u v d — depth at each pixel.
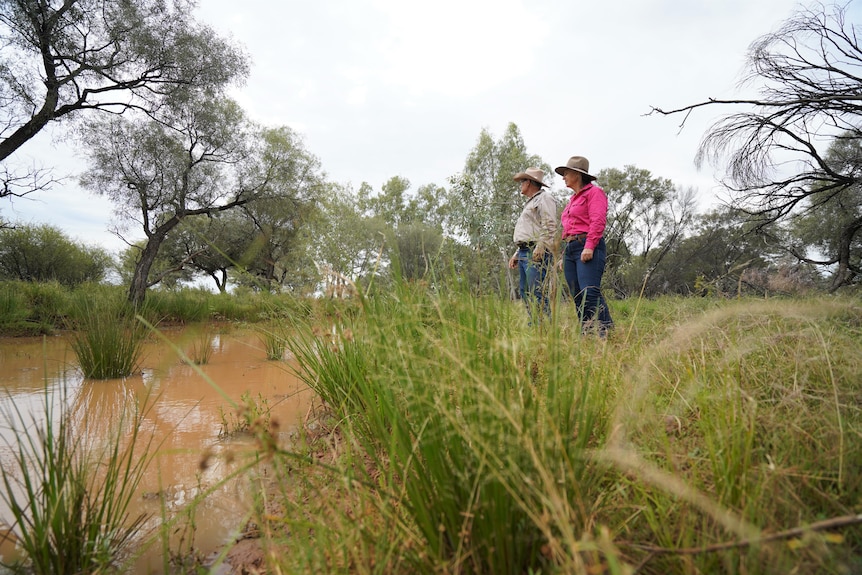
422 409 1.36
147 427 3.06
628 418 1.49
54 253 22.23
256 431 1.26
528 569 1.13
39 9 12.32
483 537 1.18
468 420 1.25
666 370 2.21
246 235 19.89
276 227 18.62
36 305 10.18
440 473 1.25
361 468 1.56
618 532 1.20
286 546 1.55
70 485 1.68
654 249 30.66
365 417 2.08
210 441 2.79
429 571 1.20
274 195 19.05
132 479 2.29
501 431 1.17
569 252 4.33
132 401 3.74
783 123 8.20
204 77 16.23
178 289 15.73
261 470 2.28
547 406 1.31
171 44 15.33
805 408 1.53
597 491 1.38
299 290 2.96
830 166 9.96
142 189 16.58
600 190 4.18
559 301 1.68
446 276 1.88
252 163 19.06
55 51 13.07
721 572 1.06
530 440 1.08
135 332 5.10
